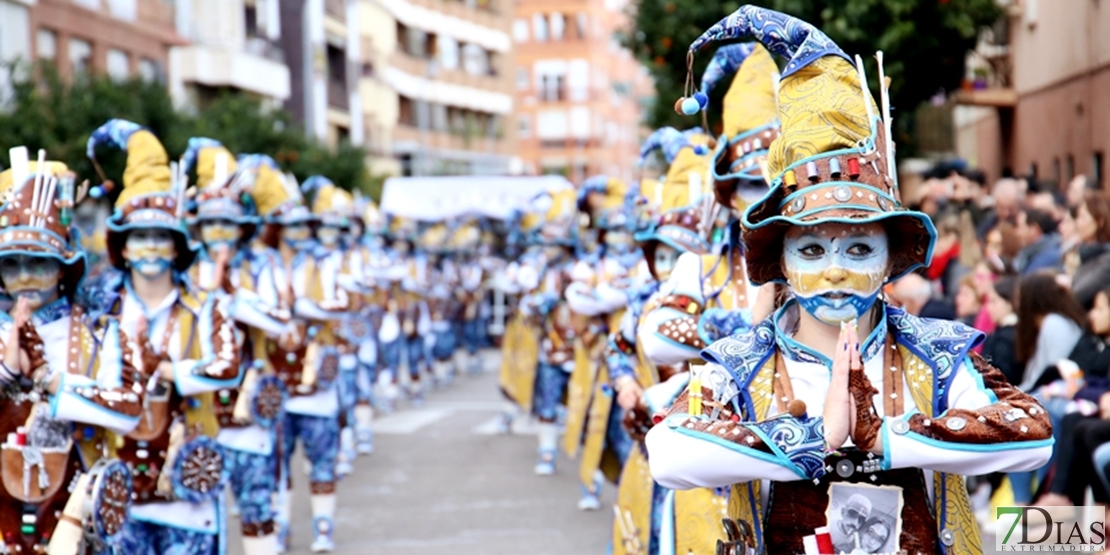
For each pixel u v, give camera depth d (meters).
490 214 20.41
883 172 3.22
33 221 5.10
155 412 5.80
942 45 11.91
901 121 13.55
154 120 15.34
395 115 43.72
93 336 5.20
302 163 21.69
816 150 3.22
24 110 13.60
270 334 7.92
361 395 12.52
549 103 62.12
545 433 11.49
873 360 3.31
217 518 6.00
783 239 3.31
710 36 3.53
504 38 53.16
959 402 3.24
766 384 3.34
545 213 12.80
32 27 19.39
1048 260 8.48
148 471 5.79
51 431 5.09
